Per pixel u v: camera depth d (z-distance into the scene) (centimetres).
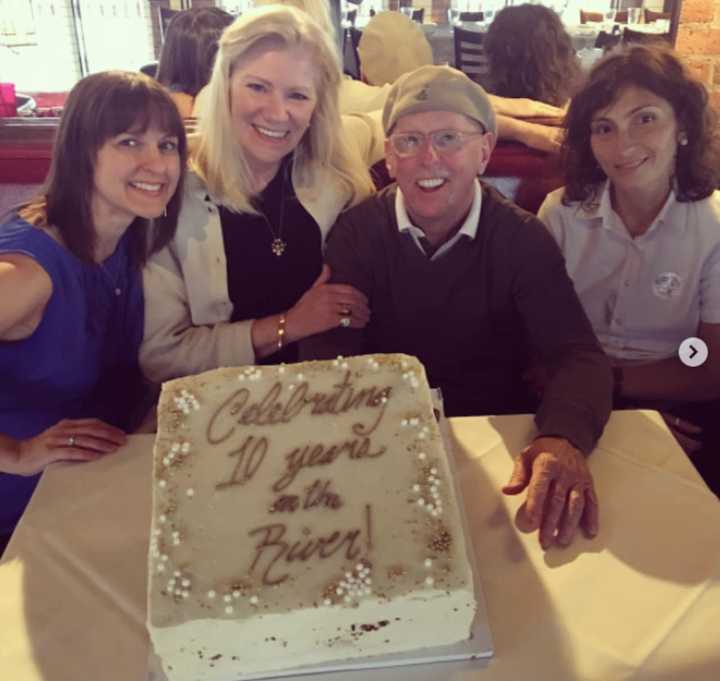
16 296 93
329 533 64
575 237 128
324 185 126
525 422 92
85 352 104
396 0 349
